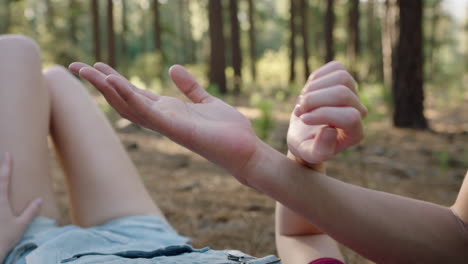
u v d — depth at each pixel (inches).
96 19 660.7
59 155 72.1
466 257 33.8
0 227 56.4
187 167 173.8
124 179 69.3
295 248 48.5
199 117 33.8
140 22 1403.8
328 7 613.6
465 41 1455.5
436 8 1105.4
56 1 1088.2
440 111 430.0
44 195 65.1
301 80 820.6
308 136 32.6
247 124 35.2
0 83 64.9
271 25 1712.6
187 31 1350.9
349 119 28.3
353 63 695.1
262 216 115.2
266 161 34.6
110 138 73.4
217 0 564.7
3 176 60.6
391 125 305.6
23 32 895.1
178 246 48.8
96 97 389.1
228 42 953.5
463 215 34.0
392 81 308.5
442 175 170.1
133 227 60.2
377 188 147.9
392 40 309.6
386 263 34.5
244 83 653.9
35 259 48.3
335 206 33.7
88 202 67.2
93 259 46.2
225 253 47.1
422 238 33.6
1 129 63.5
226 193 137.2
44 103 68.8
